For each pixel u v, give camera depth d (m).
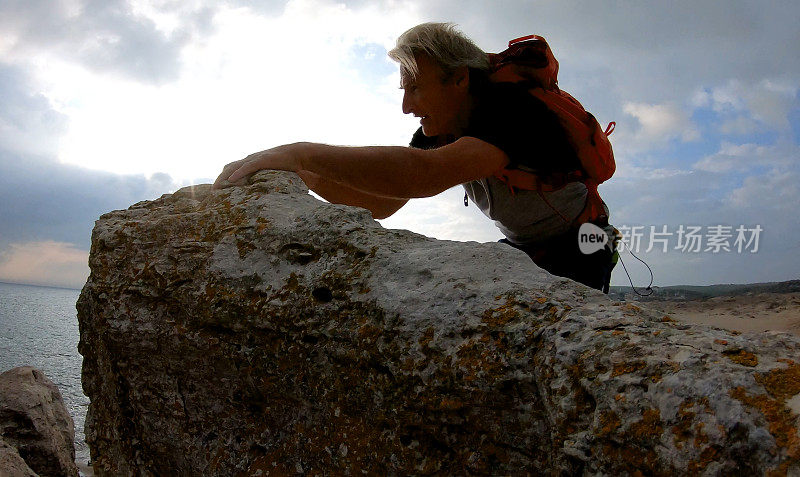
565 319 1.24
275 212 1.79
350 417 1.44
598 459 1.03
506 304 1.33
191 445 1.71
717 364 1.02
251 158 2.01
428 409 1.30
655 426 0.99
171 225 1.89
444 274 1.46
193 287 1.72
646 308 1.29
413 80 2.29
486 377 1.24
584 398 1.11
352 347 1.43
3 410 3.13
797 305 10.20
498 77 2.26
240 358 1.63
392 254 1.56
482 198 2.60
